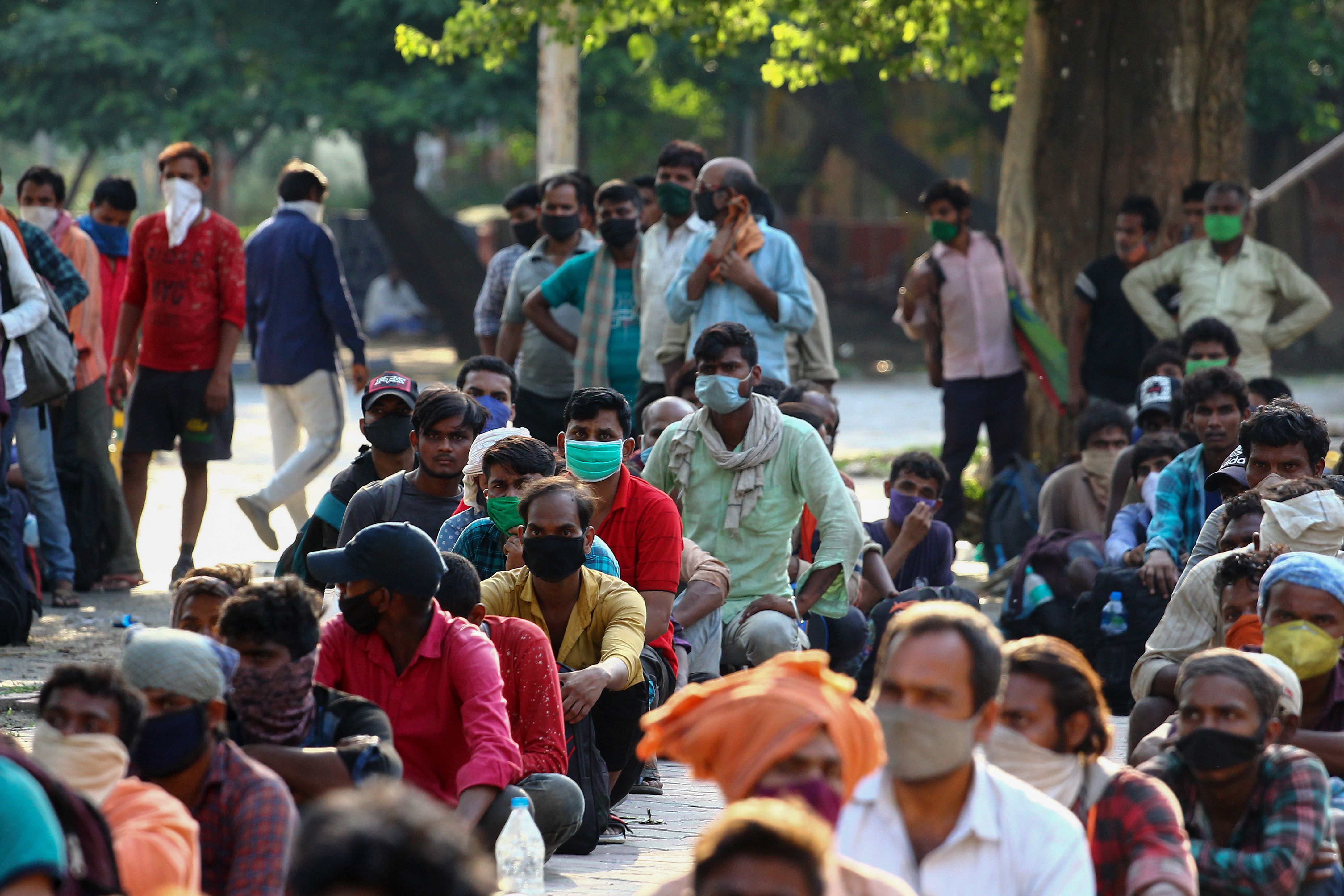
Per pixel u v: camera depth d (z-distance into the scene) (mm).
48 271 28094
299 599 11969
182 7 91812
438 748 14625
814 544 26156
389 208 93125
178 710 10711
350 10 87000
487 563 18922
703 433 23219
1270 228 109375
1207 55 44031
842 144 109562
